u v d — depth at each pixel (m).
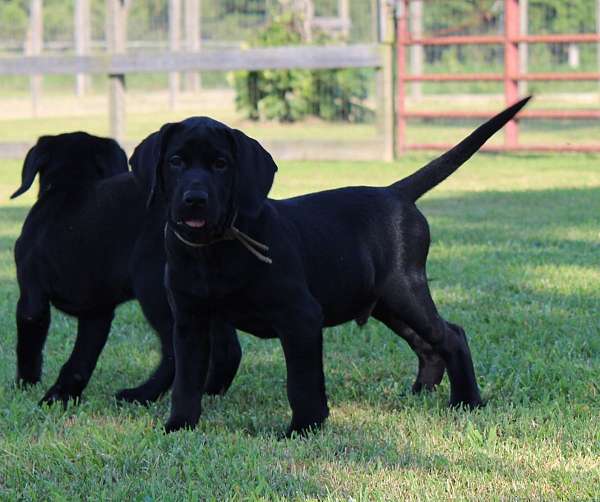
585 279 11.64
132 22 31.58
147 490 5.66
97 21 35.19
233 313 6.64
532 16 37.56
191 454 6.18
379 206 7.48
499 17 36.66
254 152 6.38
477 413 7.08
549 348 8.95
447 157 7.82
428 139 28.95
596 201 18.02
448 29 32.88
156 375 7.78
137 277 7.54
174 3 31.42
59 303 7.95
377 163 24.83
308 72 31.89
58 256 7.80
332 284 7.02
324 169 23.61
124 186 7.74
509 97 25.88
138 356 9.07
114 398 7.78
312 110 32.38
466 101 41.75
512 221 16.02
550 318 9.94
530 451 6.18
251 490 5.58
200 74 44.97
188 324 6.75
